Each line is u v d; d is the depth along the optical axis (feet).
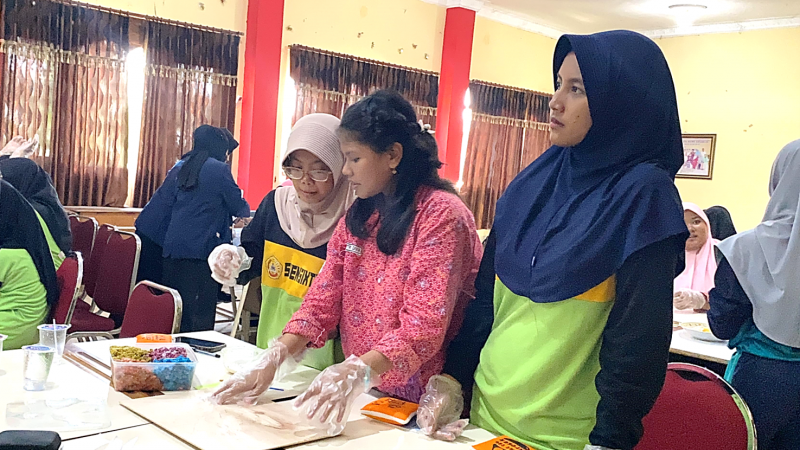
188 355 4.99
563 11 21.38
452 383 4.54
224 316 14.89
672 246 3.72
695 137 22.04
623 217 3.77
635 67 3.92
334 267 5.13
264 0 16.83
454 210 4.56
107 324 10.02
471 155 21.86
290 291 6.15
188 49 16.21
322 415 4.10
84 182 15.26
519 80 23.32
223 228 11.33
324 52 18.29
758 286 6.38
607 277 3.80
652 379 3.66
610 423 3.68
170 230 11.05
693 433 4.52
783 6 18.88
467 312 4.83
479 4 20.86
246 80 17.30
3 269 7.55
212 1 16.63
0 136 14.05
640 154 3.99
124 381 4.67
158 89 15.89
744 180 21.09
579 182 4.13
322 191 5.89
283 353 4.82
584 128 4.05
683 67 22.35
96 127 15.21
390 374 4.33
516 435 4.27
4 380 4.81
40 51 14.32
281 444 3.89
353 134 4.63
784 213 6.43
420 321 4.33
